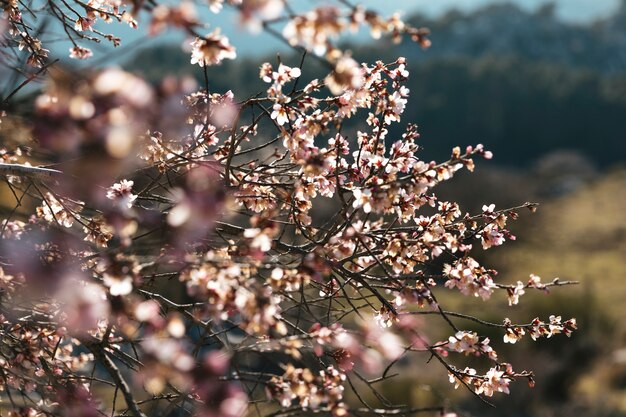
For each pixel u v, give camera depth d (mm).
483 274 3432
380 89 3654
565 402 18656
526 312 20219
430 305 3230
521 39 148000
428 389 2432
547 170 73562
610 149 87438
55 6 3859
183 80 1628
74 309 2182
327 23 1979
